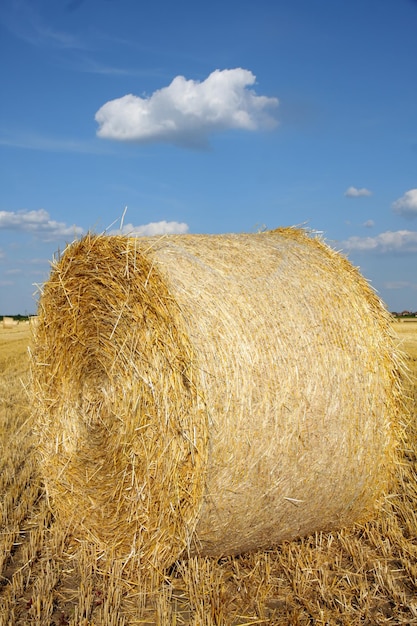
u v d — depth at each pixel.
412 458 8.38
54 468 7.12
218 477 5.41
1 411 12.14
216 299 5.73
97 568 5.96
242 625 4.73
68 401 7.21
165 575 5.59
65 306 7.29
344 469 6.03
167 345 5.64
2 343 30.03
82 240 6.89
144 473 5.83
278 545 6.22
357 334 6.29
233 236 7.16
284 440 5.63
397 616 4.79
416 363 17.00
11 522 6.82
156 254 6.04
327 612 4.86
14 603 5.07
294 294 6.17
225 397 5.39
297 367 5.78
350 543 6.14
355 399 6.09
